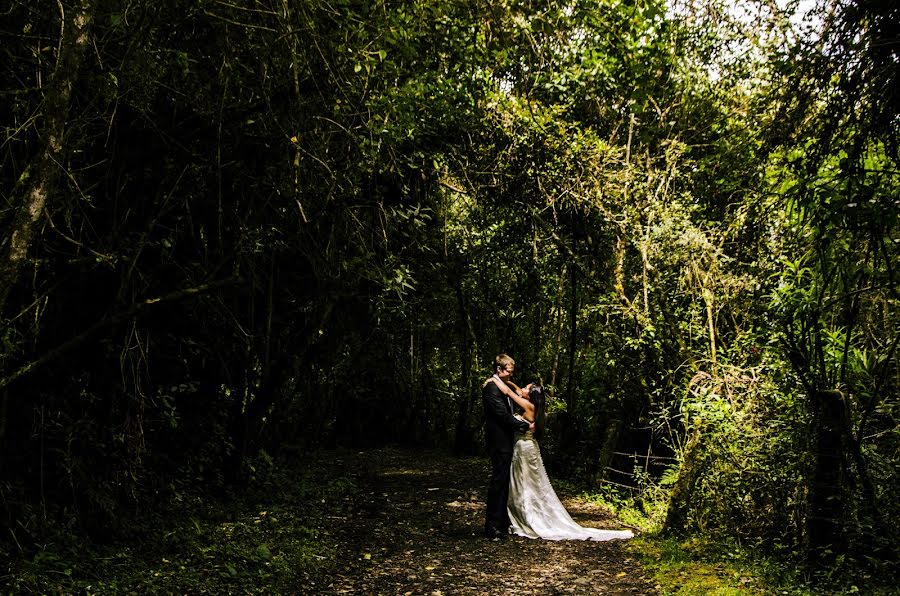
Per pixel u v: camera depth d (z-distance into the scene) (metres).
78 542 6.20
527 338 15.87
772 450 7.02
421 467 14.53
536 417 8.38
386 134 7.41
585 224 11.88
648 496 9.82
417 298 13.78
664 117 11.56
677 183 11.47
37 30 5.46
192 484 8.95
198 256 7.55
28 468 6.29
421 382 19.17
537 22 8.23
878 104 4.97
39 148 4.33
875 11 4.80
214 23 6.11
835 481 6.02
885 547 5.86
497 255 14.85
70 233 6.10
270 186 7.71
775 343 7.49
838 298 6.16
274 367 10.16
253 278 8.09
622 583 6.20
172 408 7.60
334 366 15.66
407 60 7.70
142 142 6.44
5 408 5.64
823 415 6.10
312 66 6.72
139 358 6.89
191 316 7.81
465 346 17.14
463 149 11.30
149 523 7.20
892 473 6.24
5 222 5.23
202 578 5.98
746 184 10.02
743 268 9.73
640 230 10.42
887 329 6.81
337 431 18.20
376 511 9.79
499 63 9.00
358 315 12.78
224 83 6.41
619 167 11.39
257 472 10.64
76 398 6.65
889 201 5.00
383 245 8.86
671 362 10.26
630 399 11.57
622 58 8.91
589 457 12.46
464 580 6.41
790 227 7.57
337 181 7.52
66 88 4.34
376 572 6.71
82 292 6.35
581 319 13.17
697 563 6.58
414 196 11.52
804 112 5.63
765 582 5.81
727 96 11.19
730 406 7.71
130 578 5.69
